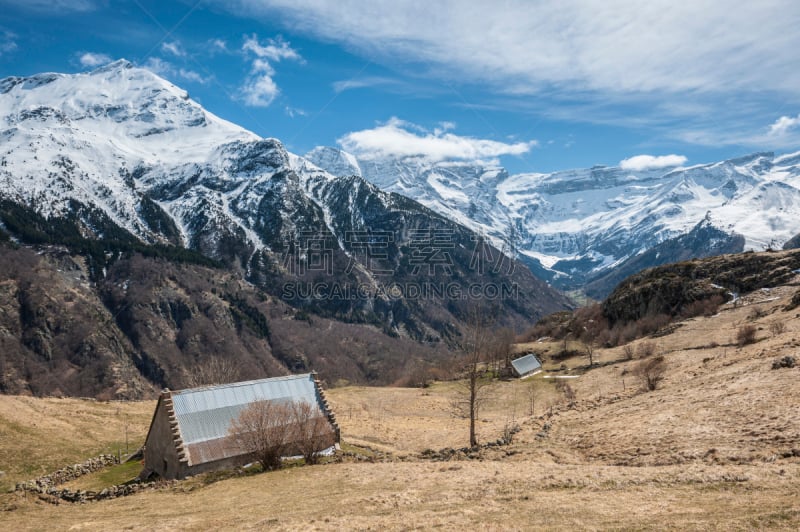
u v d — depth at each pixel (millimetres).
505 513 22750
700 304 114938
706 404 38531
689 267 132375
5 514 33062
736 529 17984
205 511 29344
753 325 82875
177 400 41969
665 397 45812
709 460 27891
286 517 25750
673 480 24844
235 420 42438
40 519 31594
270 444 39875
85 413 62969
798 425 29094
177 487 36438
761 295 107875
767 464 25453
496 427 57500
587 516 21250
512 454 39125
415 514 23875
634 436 35656
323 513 25891
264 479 36188
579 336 139125
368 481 32500
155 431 42344
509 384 99938
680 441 32062
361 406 85375
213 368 104875
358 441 54188
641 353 94125
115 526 27891
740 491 22062
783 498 20359
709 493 22438
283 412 41500
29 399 64750
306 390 47906
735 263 125625
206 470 39938
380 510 25484
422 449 51875
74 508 34094
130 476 43031
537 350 127812
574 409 53719
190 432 40875
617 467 29359
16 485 39875
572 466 31234
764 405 34219
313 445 41750
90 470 45719
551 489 26219
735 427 31922
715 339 85312
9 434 50938
